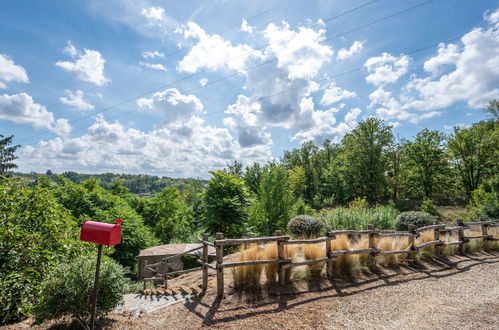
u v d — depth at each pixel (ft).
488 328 11.41
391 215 42.96
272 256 17.17
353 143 130.31
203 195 39.75
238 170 94.63
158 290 22.31
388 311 13.43
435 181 111.96
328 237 18.62
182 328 12.21
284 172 63.72
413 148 119.14
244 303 14.56
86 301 12.78
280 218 59.57
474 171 105.19
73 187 65.51
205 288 16.94
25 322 14.58
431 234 24.81
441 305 14.11
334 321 12.39
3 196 18.06
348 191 128.77
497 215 41.09
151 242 69.72
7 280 14.39
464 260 23.50
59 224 19.75
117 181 113.39
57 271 13.05
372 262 20.47
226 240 15.80
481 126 102.32
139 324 13.06
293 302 14.58
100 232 11.23
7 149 108.06
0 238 15.62
